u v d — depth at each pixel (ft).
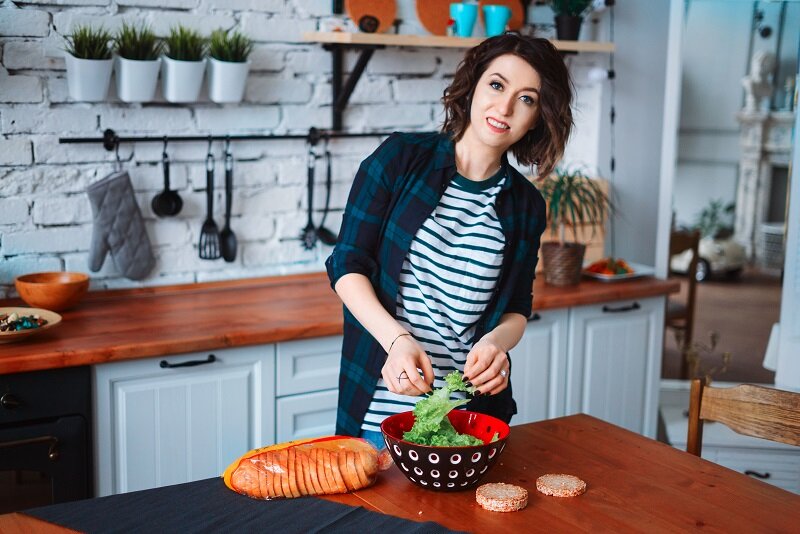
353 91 9.78
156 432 7.35
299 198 9.67
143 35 8.20
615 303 9.92
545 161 5.43
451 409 4.66
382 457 4.63
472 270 5.31
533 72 4.87
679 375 13.44
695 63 21.98
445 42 9.23
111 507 4.16
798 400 5.22
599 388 9.98
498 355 4.81
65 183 8.41
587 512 4.19
